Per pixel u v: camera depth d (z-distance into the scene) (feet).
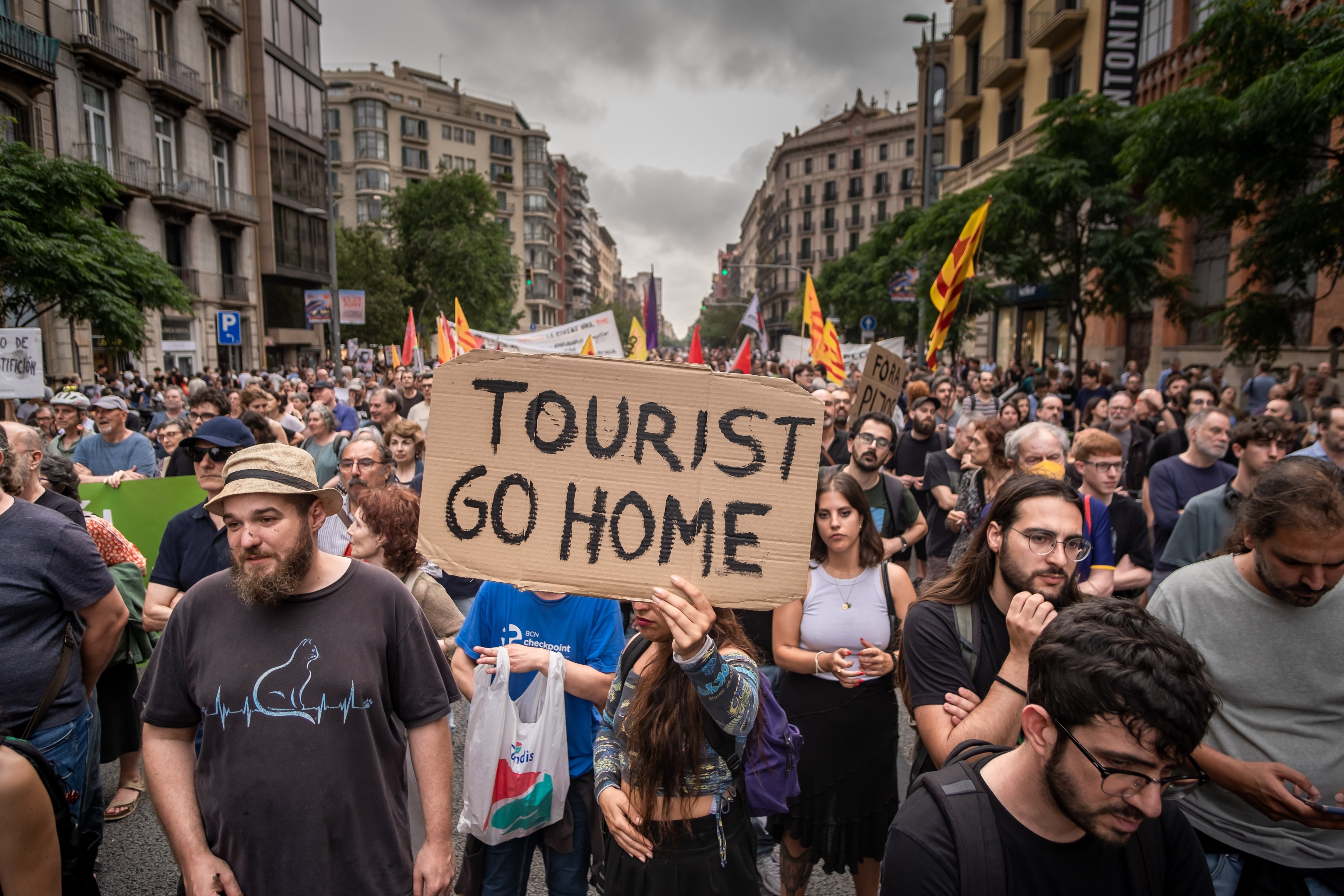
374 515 10.73
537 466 6.86
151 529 15.57
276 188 109.70
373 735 6.73
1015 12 89.35
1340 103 24.45
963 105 101.60
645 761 6.92
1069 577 6.95
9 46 62.95
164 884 10.59
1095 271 53.93
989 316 104.17
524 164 303.68
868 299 111.14
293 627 6.66
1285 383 36.50
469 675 9.24
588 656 9.09
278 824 6.35
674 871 7.02
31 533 8.50
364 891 6.59
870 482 16.49
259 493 6.39
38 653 8.43
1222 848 7.18
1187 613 7.20
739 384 6.75
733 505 6.72
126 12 80.79
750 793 7.46
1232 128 28.02
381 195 256.52
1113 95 68.54
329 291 90.22
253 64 105.09
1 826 5.49
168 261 89.45
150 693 6.78
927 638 7.47
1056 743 4.29
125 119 80.38
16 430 10.59
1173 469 15.31
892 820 9.62
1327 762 6.64
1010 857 4.65
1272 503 6.35
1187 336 62.95
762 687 7.46
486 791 8.07
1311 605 6.61
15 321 48.80
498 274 174.09
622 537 6.76
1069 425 47.11
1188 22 60.29
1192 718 3.96
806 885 9.79
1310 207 29.17
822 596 9.91
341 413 29.73
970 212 54.65
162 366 85.56
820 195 298.15
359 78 264.31
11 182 44.86
